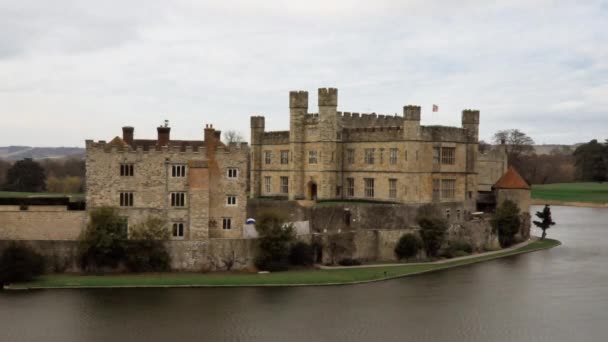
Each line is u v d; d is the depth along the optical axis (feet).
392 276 328.29
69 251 308.60
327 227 371.97
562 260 382.01
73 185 653.71
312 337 242.58
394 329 252.42
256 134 460.55
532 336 247.09
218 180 332.19
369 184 414.41
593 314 273.33
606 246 436.35
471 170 426.92
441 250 380.37
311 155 428.56
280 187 448.24
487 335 247.91
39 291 286.66
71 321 252.42
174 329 246.88
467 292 304.71
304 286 305.53
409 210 382.42
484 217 419.33
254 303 278.87
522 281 326.44
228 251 319.47
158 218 321.93
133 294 285.64
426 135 398.83
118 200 324.60
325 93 419.13
